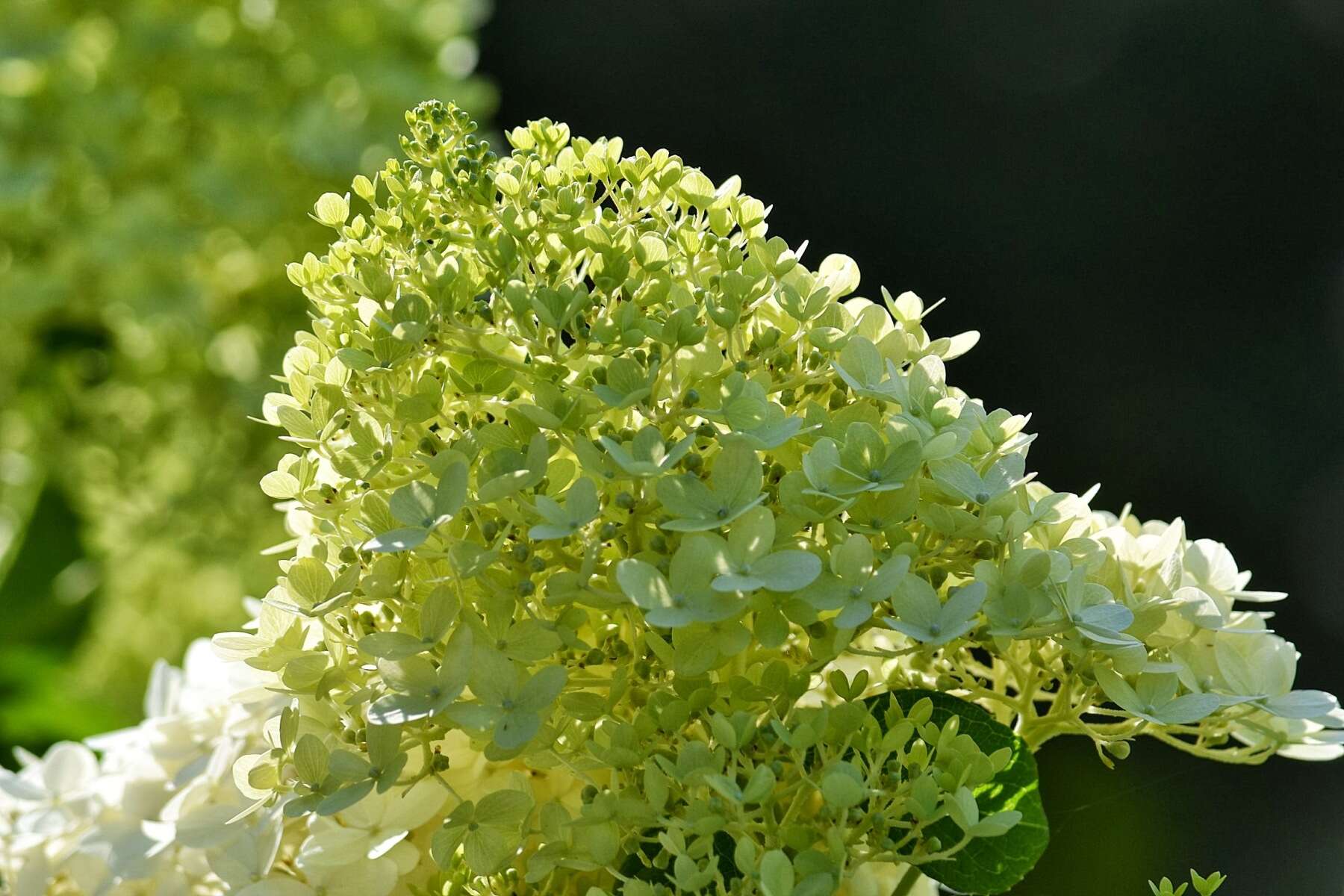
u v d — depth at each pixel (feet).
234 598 6.61
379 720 3.12
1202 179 11.27
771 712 3.15
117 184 6.46
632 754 3.14
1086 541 3.22
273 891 3.29
